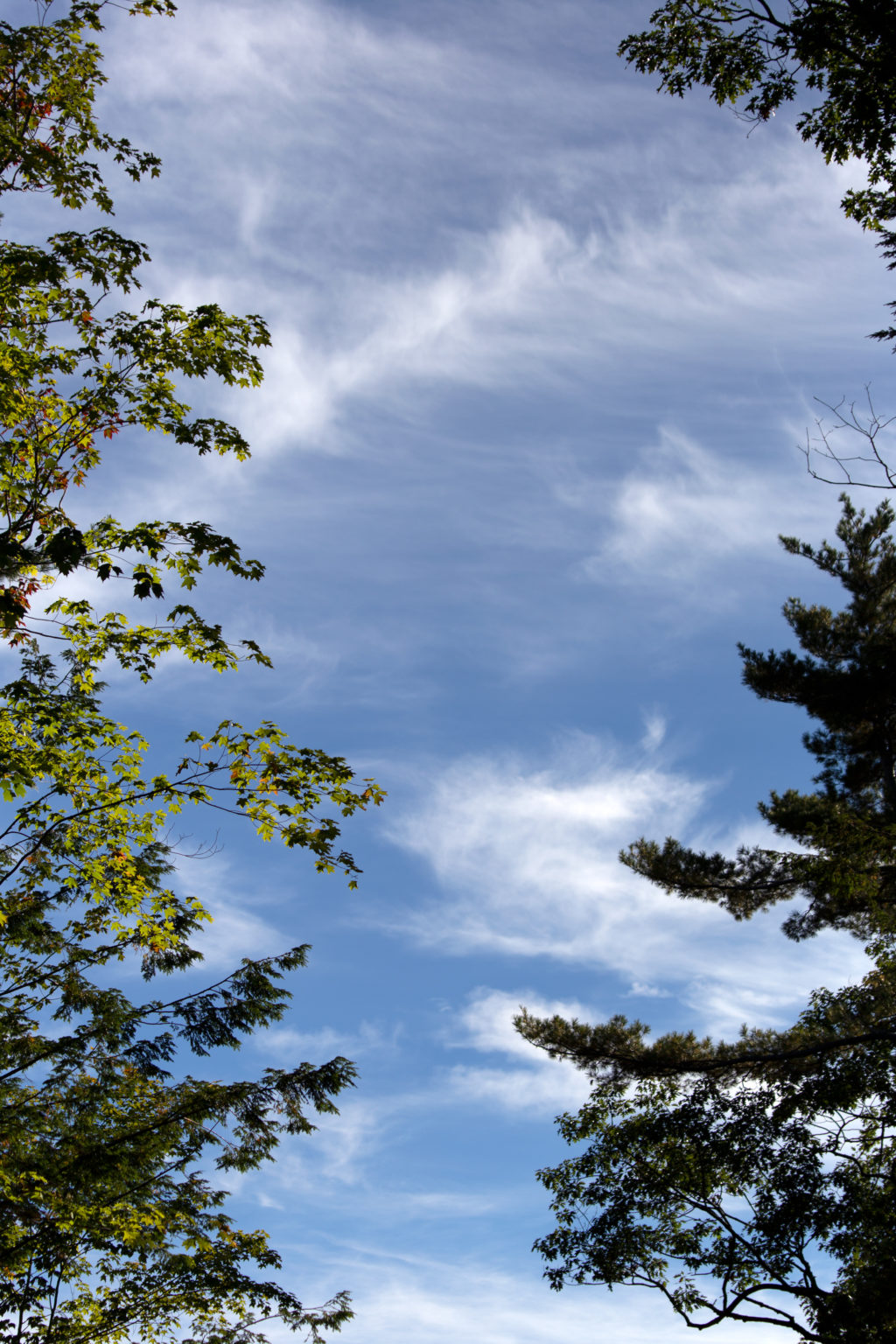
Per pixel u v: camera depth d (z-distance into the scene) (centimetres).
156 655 1089
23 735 1125
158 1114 1344
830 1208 1280
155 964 1443
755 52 1050
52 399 1055
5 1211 1182
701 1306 1415
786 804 1936
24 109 1040
